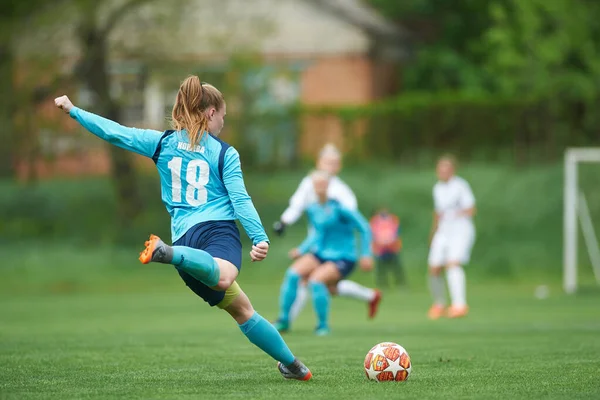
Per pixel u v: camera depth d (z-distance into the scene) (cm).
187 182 2077
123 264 8744
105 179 10269
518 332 3984
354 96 13175
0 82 9219
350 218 4059
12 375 2403
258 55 9912
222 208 2075
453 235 5241
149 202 9738
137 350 3162
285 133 10294
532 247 8788
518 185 9575
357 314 5478
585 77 11375
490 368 2528
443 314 5203
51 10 9025
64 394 2036
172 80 9388
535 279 8438
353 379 2273
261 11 10712
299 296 4253
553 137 10175
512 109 10188
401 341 3556
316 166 10288
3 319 5066
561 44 11656
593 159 7481
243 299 2139
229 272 2003
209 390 2086
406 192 9781
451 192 5262
